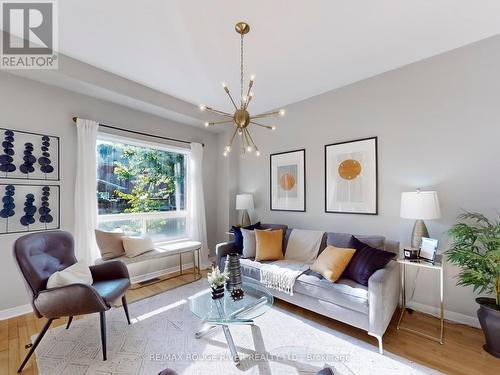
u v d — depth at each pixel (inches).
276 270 102.7
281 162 151.4
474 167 89.3
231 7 71.4
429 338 80.7
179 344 77.7
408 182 104.0
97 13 74.3
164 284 130.4
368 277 84.3
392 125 108.7
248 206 156.4
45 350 74.7
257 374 64.3
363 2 70.0
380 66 106.0
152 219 148.6
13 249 71.1
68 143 111.7
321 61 101.6
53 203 106.8
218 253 125.3
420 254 87.0
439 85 96.8
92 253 115.1
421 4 71.1
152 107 132.6
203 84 122.4
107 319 93.0
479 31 83.6
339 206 124.6
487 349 73.6
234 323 68.6
